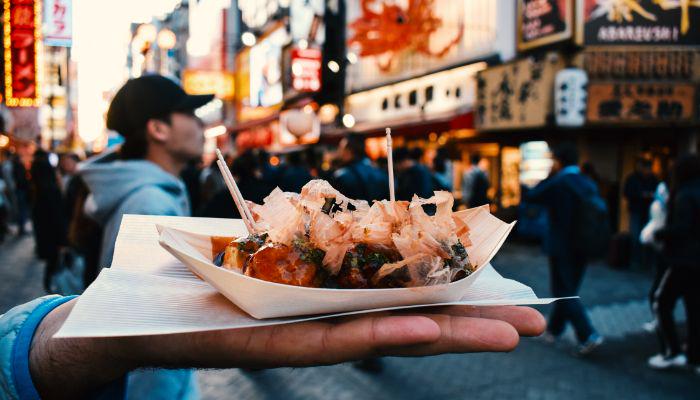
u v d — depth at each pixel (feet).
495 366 14.49
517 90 32.19
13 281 23.73
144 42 31.58
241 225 3.82
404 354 2.15
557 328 16.39
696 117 29.96
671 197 13.88
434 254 2.79
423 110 43.45
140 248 3.29
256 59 71.41
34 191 19.52
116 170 5.85
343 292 2.38
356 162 15.78
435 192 3.14
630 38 30.22
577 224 15.14
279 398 12.38
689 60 30.37
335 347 2.10
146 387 4.75
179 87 6.72
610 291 22.57
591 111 30.01
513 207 36.58
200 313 2.40
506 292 2.98
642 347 16.01
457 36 39.47
